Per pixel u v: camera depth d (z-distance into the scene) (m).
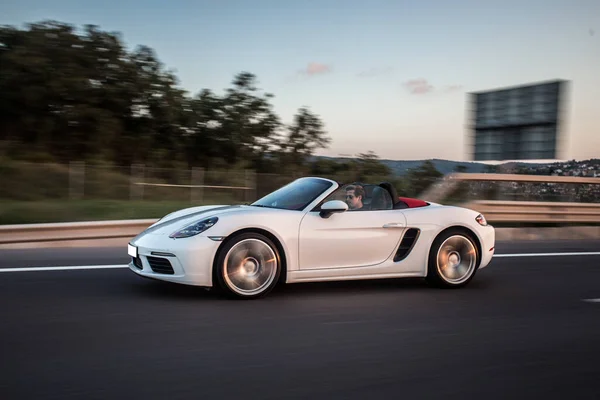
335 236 5.30
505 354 3.87
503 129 14.11
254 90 25.75
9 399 2.87
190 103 25.25
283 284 5.77
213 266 4.89
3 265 6.43
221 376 3.27
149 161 23.34
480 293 5.75
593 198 12.80
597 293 5.96
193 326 4.22
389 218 5.59
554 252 8.80
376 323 4.49
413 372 3.45
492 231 6.12
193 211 5.64
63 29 23.12
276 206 5.56
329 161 17.83
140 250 5.01
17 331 4.00
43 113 22.17
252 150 25.61
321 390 3.12
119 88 23.25
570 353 3.94
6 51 22.73
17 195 14.52
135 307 4.70
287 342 3.94
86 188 15.30
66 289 5.30
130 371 3.30
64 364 3.38
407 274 5.70
